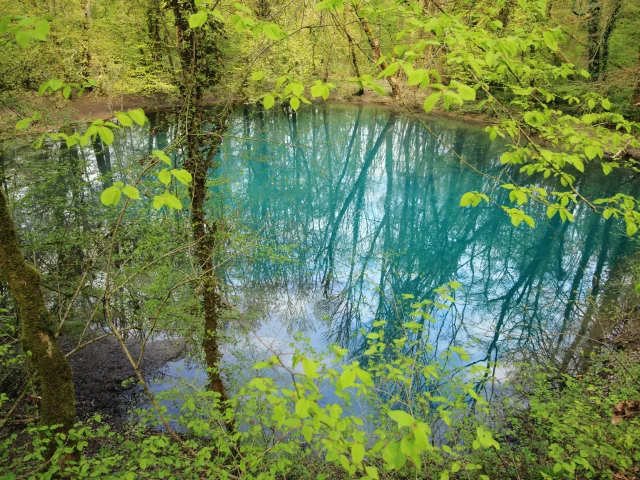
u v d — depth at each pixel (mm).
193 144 5020
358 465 1925
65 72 12711
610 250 13320
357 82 2742
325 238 14750
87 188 11445
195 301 6164
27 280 3395
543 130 3555
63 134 2127
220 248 6777
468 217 16891
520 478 4500
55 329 3545
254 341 8281
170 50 6816
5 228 3305
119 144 16375
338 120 26984
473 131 24266
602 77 13547
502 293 11906
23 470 3738
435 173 20516
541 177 18531
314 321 9594
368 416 4520
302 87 2424
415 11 3328
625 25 17141
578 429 4289
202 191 5445
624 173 17672
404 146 23406
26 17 2086
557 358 8414
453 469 2746
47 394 3531
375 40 4609
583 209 16078
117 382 7246
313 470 4766
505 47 2883
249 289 10617
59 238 7543
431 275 12945
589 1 15766
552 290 11586
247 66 5723
